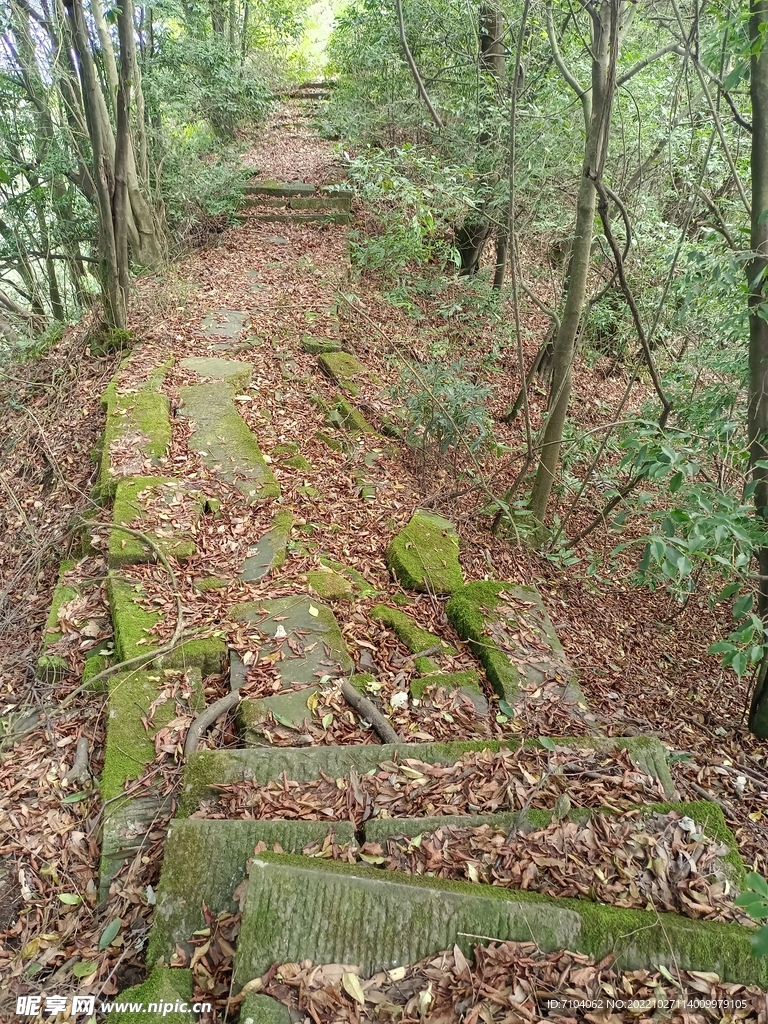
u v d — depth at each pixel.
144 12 10.10
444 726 3.11
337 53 13.07
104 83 8.23
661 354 8.23
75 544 4.45
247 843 2.26
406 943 1.97
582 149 6.62
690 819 2.41
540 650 3.65
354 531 4.62
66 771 2.91
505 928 1.99
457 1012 1.84
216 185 10.59
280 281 8.72
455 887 2.06
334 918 1.98
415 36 8.63
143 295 7.65
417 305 8.45
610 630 4.81
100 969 2.19
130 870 2.43
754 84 3.05
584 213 4.41
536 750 2.80
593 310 7.20
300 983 1.87
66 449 5.46
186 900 2.17
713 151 6.08
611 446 5.54
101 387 6.08
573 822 2.40
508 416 6.89
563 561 5.03
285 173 12.16
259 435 5.46
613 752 2.81
